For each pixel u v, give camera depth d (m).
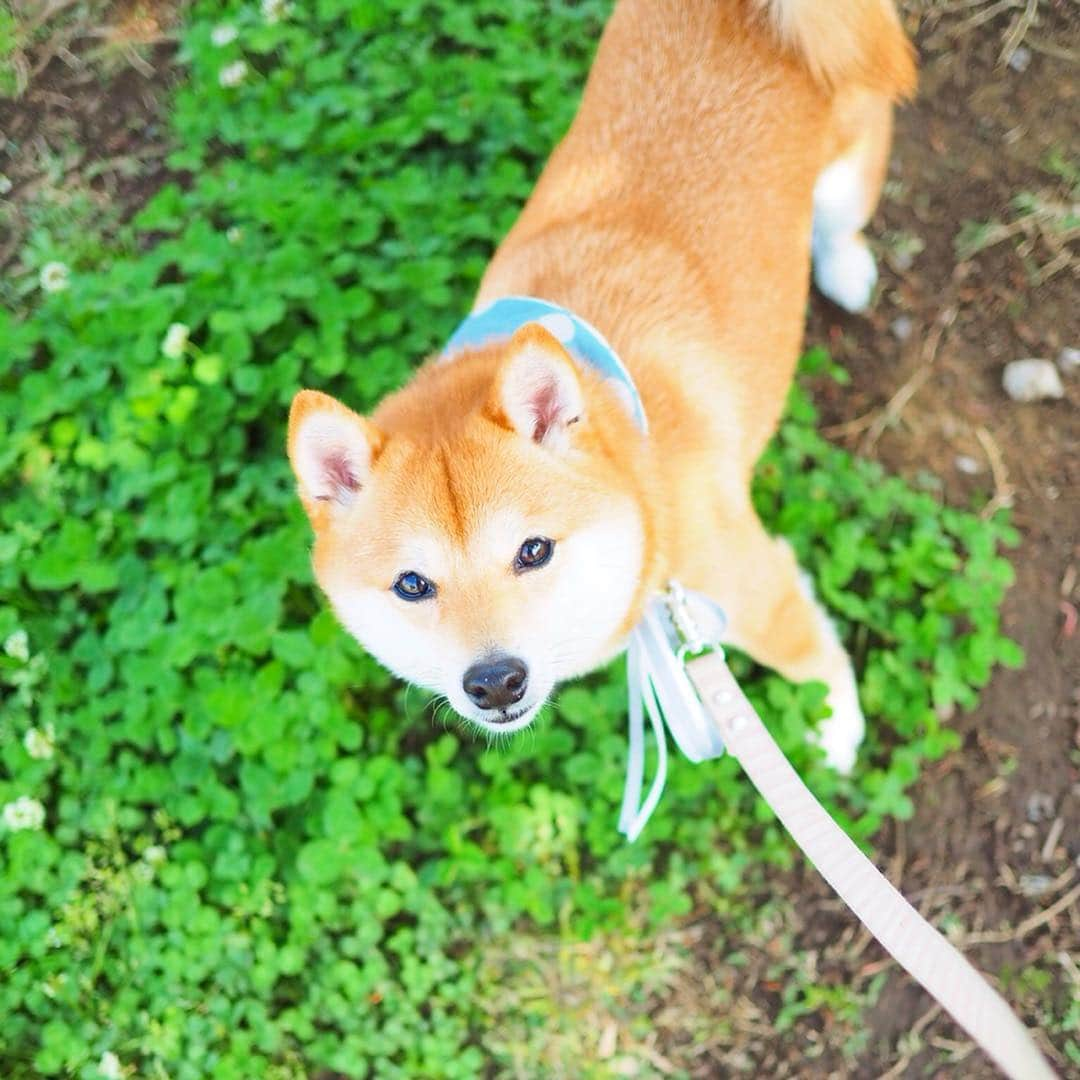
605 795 1.07
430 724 1.10
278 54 1.30
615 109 1.02
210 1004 1.04
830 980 1.05
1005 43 1.28
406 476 0.87
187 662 1.06
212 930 1.04
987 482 1.16
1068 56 1.27
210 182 1.22
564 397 0.86
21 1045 1.04
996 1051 0.76
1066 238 1.21
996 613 1.10
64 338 1.16
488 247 1.19
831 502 1.13
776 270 1.00
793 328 1.03
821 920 1.07
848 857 0.80
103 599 1.12
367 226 1.17
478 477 0.86
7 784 1.07
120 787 1.07
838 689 1.06
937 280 1.21
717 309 0.97
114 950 1.05
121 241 1.26
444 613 0.87
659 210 0.98
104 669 1.09
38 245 1.26
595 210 0.99
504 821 1.05
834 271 1.19
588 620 0.88
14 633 1.09
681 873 1.06
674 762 1.06
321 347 1.13
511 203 1.20
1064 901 1.06
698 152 0.99
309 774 1.05
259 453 1.14
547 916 1.04
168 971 1.04
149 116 1.32
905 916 0.78
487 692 0.86
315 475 0.88
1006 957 1.05
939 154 1.25
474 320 0.97
